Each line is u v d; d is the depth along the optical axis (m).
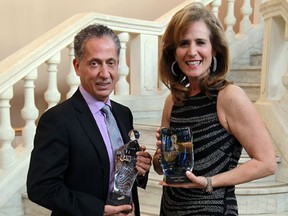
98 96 1.25
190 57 1.21
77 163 1.16
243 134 1.17
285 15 2.45
